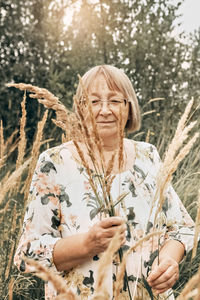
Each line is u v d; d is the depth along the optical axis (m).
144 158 1.64
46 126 4.99
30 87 1.10
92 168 1.51
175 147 1.14
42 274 0.61
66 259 1.37
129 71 5.45
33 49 6.82
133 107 1.69
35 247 1.41
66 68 5.90
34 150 1.97
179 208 1.67
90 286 1.38
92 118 1.09
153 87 5.35
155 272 1.29
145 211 1.51
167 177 1.15
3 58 6.98
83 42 5.98
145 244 1.47
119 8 5.62
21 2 6.86
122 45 5.53
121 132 1.12
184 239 1.58
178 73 5.50
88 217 1.45
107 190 1.20
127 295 1.38
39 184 1.51
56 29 6.25
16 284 2.02
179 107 4.85
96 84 1.54
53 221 1.49
